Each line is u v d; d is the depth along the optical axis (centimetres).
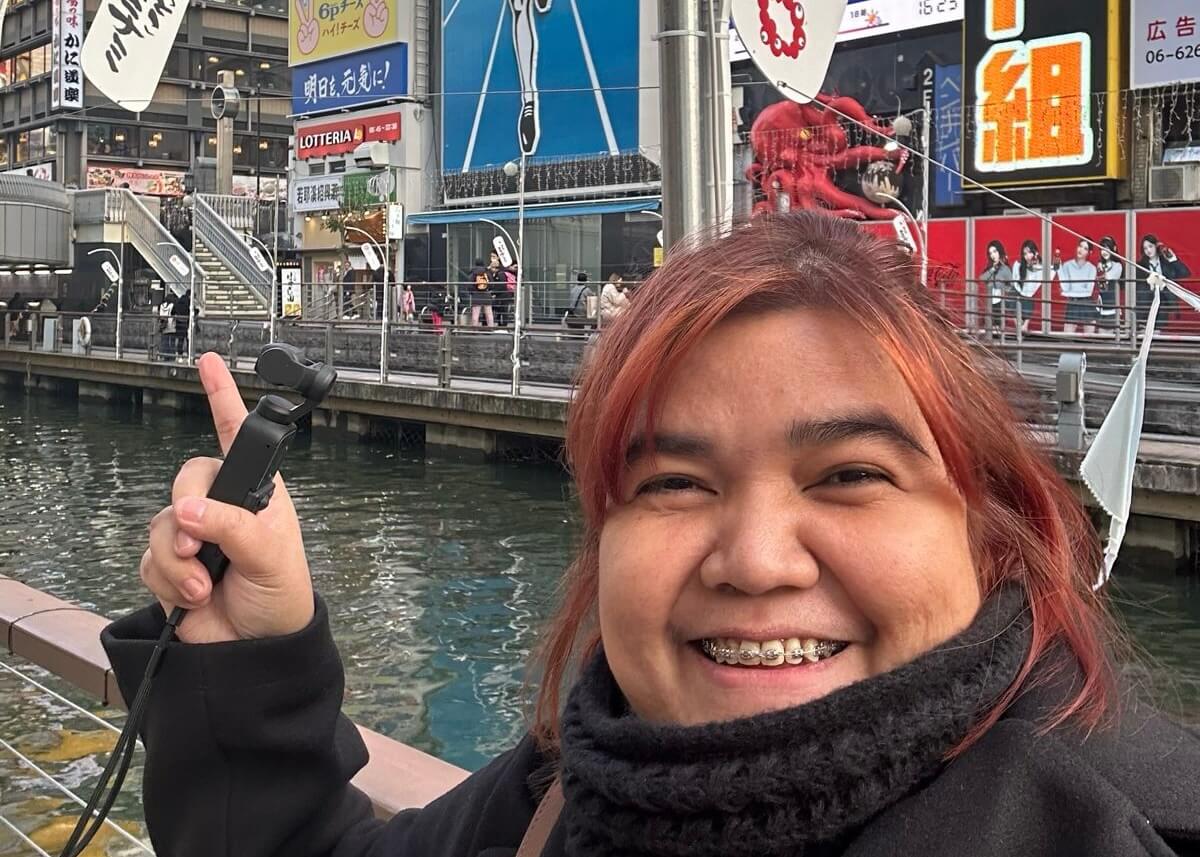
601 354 119
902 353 104
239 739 155
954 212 2269
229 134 4584
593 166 3155
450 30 3522
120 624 164
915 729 97
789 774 96
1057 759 95
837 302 106
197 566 151
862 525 106
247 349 2825
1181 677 830
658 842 102
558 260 3272
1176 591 1100
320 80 3891
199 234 3853
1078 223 2036
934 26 2269
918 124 2292
